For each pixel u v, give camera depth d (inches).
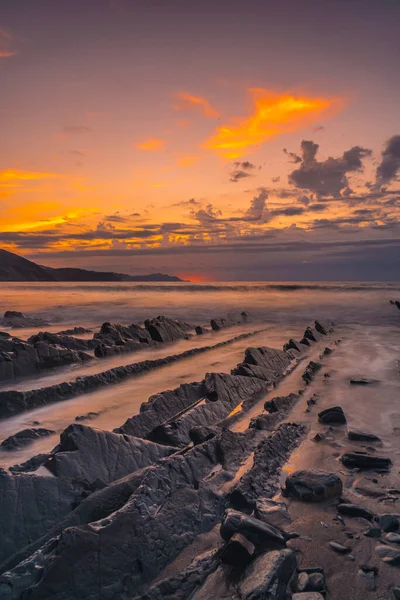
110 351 681.6
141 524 172.7
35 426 351.6
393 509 205.3
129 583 153.2
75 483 214.7
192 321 1344.7
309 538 180.1
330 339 886.4
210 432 292.0
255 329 1061.8
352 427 331.3
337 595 145.9
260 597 137.7
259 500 210.5
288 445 290.0
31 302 2255.2
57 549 149.4
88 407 409.1
